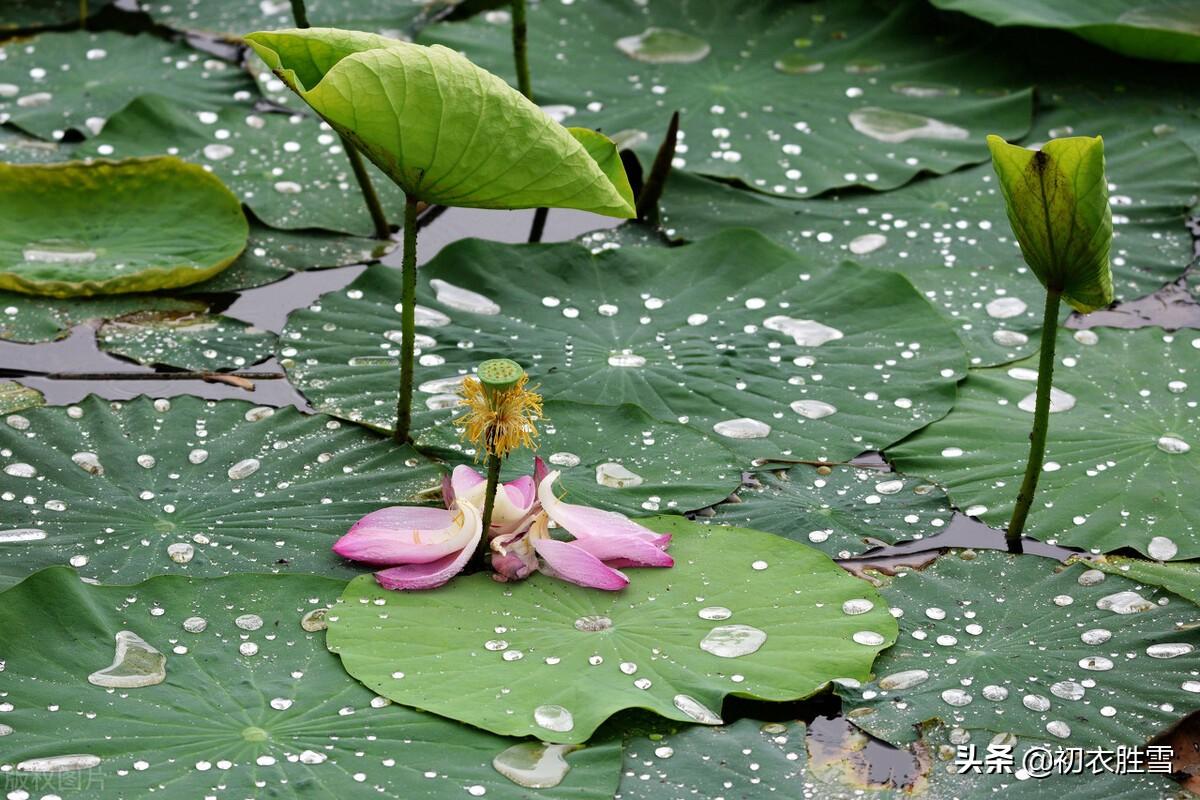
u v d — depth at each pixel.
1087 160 2.81
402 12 5.97
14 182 4.48
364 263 4.46
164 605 2.96
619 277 4.29
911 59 5.58
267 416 3.66
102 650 2.82
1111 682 2.86
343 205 4.72
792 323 4.10
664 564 3.12
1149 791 2.61
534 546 3.07
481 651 2.86
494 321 4.09
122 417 3.62
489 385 2.86
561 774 2.59
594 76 5.41
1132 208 4.71
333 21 5.84
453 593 3.04
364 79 2.88
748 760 2.67
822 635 2.94
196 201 4.53
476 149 3.03
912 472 3.57
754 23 5.80
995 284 4.36
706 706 2.74
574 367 3.88
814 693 2.78
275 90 5.36
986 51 5.60
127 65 5.51
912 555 3.28
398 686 2.76
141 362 3.93
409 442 3.60
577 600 3.03
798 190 4.79
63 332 4.04
